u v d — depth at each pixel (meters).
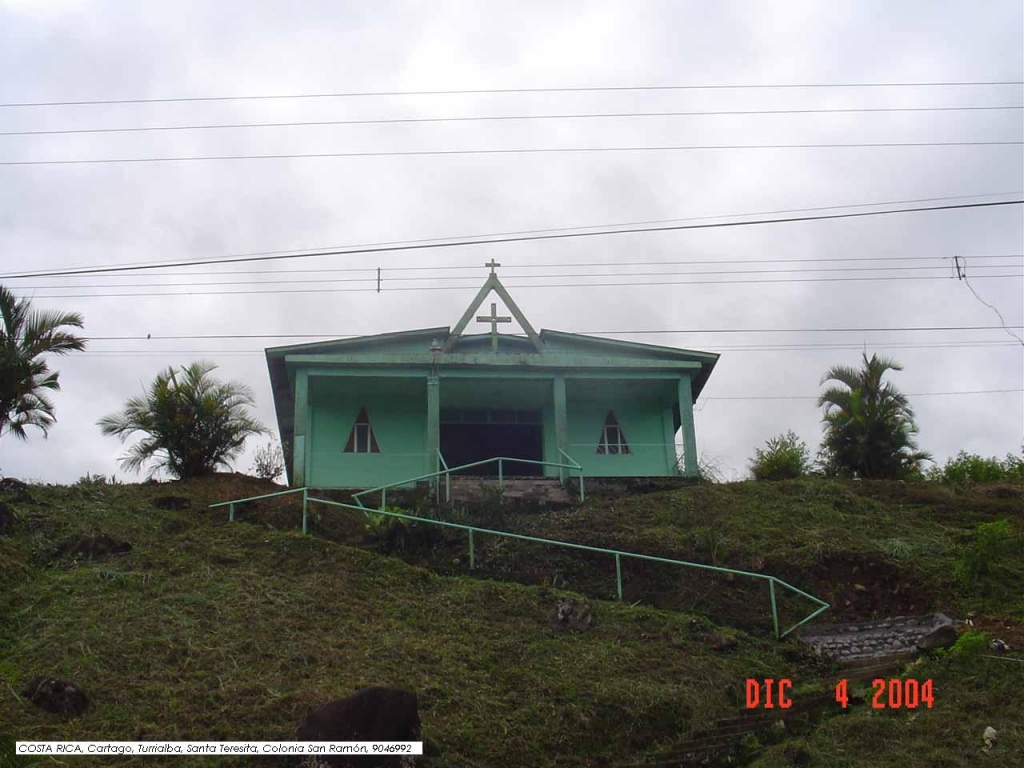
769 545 21.73
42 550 19.27
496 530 21.94
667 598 19.75
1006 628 18.16
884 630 18.58
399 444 28.98
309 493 24.69
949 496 25.42
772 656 17.64
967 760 13.53
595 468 29.52
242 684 14.94
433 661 16.30
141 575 18.45
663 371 28.39
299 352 27.22
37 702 13.98
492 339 28.23
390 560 19.73
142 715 14.11
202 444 25.97
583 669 16.48
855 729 14.69
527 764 14.26
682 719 15.51
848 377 30.64
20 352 23.41
